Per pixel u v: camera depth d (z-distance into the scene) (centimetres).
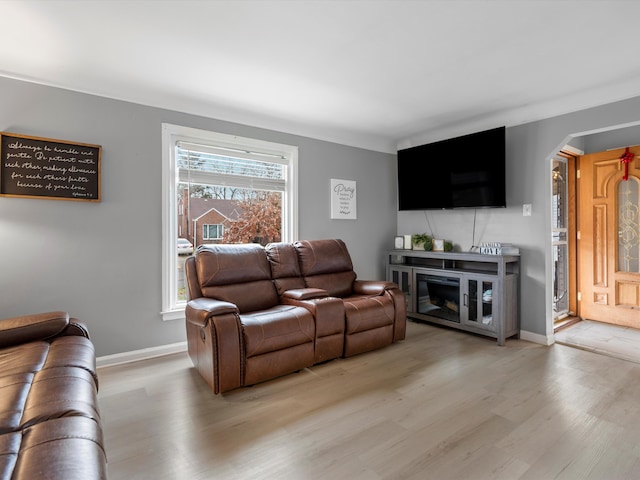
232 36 203
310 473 151
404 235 456
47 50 216
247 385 234
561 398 216
